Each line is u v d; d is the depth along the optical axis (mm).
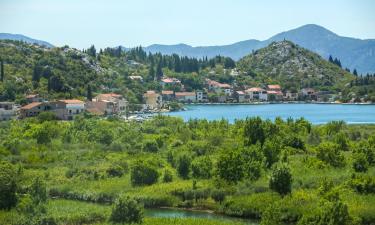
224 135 164500
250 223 84688
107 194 101062
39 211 86812
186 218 84375
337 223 69500
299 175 105312
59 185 108250
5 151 138000
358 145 128750
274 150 117312
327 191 89938
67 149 148875
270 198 91000
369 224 79625
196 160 115812
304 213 80312
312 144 146625
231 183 101250
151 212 93375
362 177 95750
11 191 88938
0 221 80938
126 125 193375
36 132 158750
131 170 110000
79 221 84375
